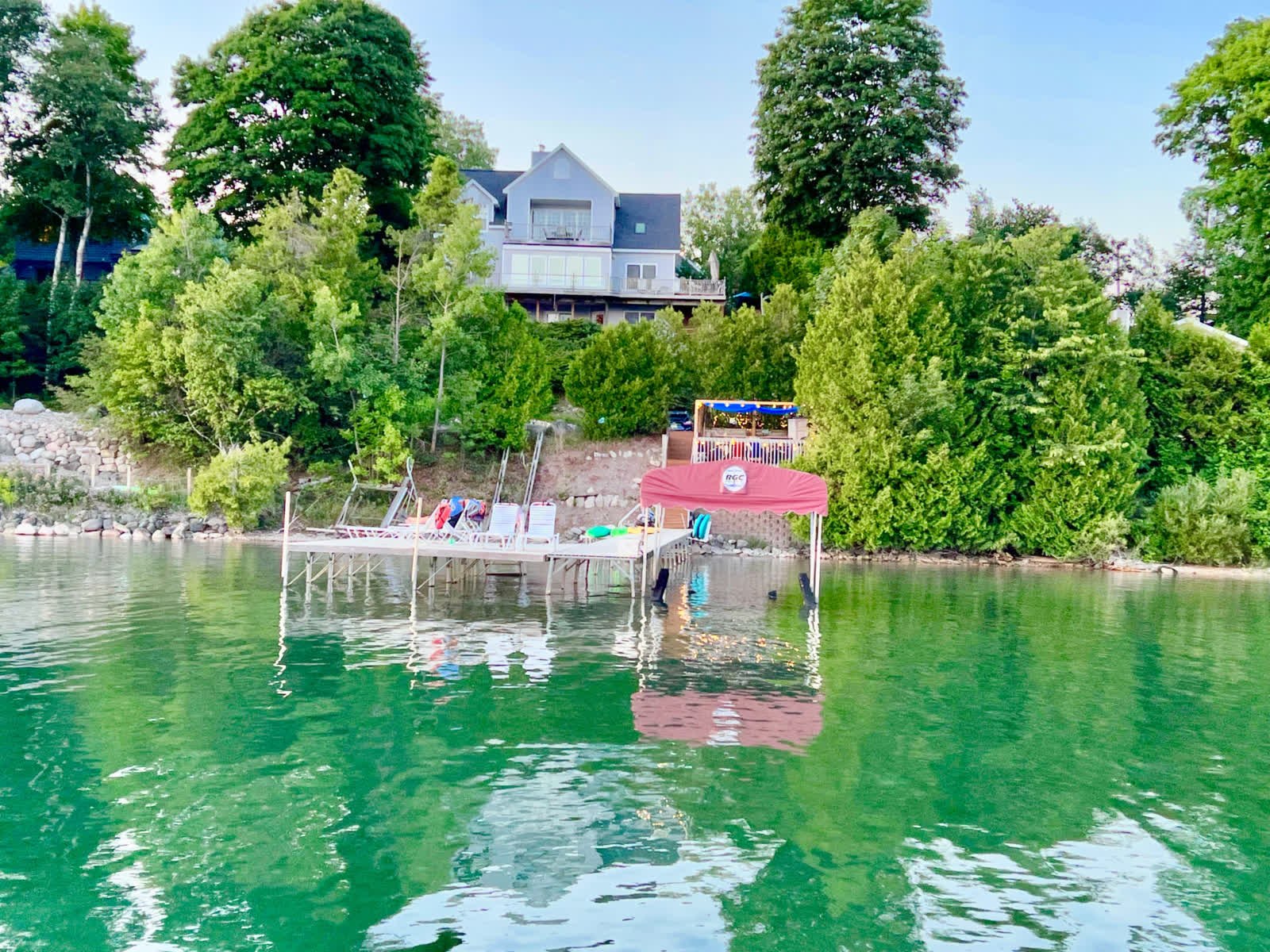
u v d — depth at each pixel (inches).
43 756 362.6
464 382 1451.8
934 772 369.4
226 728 404.5
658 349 1541.6
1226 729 440.1
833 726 431.5
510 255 2235.5
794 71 2155.5
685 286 2199.8
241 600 770.8
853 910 254.8
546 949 230.8
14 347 1582.2
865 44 2107.5
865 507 1247.5
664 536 1090.1
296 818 307.9
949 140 2122.3
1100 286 1408.7
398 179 1940.2
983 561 1290.6
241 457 1252.5
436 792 334.0
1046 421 1302.9
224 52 1800.0
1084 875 281.0
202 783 338.0
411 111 1962.4
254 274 1392.7
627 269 2353.6
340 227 1525.6
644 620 732.7
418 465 1470.2
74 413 1454.2
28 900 251.0
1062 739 420.2
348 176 1519.4
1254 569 1264.8
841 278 1381.6
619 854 286.8
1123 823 321.4
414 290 1531.7
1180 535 1273.4
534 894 259.8
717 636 661.3
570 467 1478.8
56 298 1649.9
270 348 1402.6
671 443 1510.8
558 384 1759.4
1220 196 1589.6
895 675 542.0
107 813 308.7
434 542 921.5
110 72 1752.0
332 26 1822.1
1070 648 641.0
